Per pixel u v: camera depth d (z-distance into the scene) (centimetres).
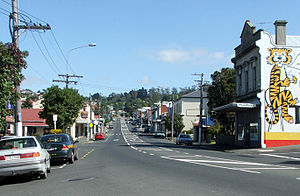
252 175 1230
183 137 4381
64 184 1086
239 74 3744
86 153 2556
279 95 3084
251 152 2719
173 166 1552
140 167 1518
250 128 3369
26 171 1144
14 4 1834
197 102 7000
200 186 991
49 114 3578
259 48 3102
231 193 881
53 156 1692
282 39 3136
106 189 961
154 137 7312
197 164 1645
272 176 1205
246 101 3475
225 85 4450
